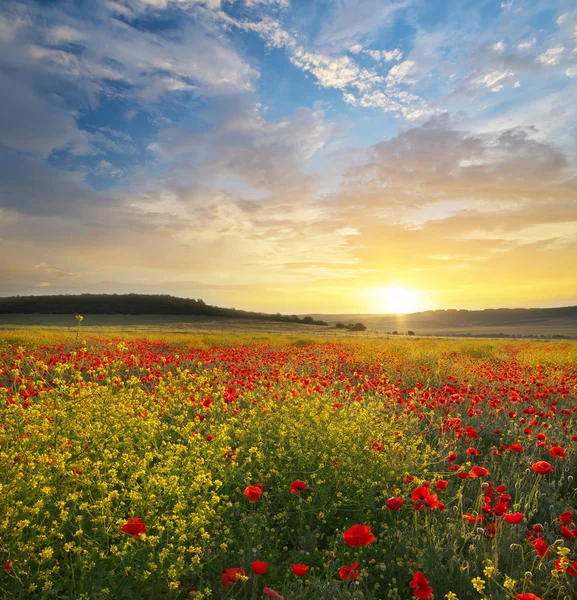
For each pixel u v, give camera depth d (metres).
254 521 4.48
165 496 4.30
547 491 5.65
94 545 3.68
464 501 5.52
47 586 3.30
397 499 4.06
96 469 4.42
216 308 134.38
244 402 9.10
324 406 7.14
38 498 4.07
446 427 7.84
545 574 4.01
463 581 3.95
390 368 15.36
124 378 10.50
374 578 4.11
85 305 119.44
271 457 5.68
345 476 5.37
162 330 57.28
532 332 114.25
